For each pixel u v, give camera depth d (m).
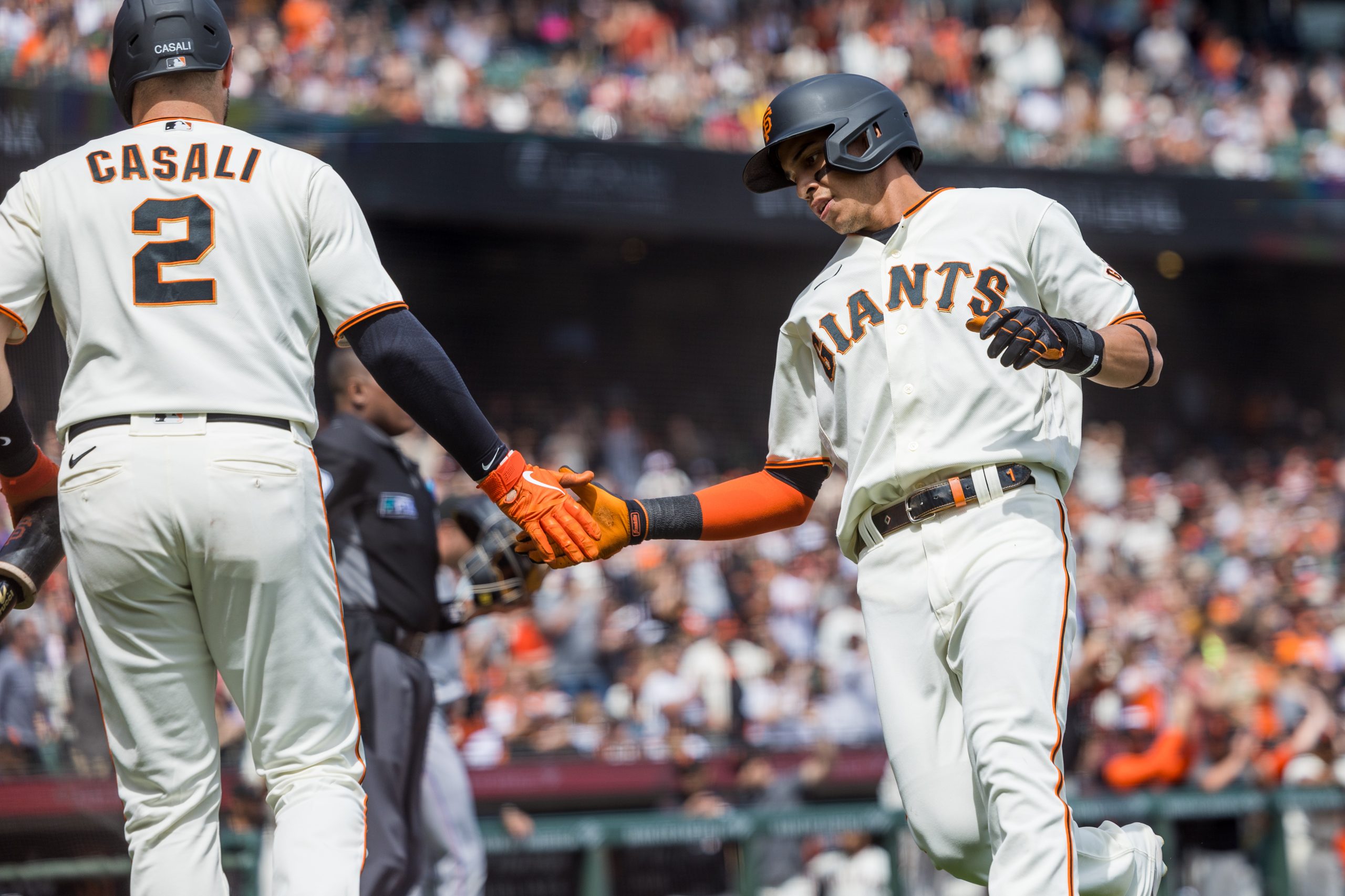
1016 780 9.02
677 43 53.75
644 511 10.92
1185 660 32.94
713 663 30.33
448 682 17.22
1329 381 63.25
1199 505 52.62
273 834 8.95
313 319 9.24
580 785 27.64
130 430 8.54
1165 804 24.41
